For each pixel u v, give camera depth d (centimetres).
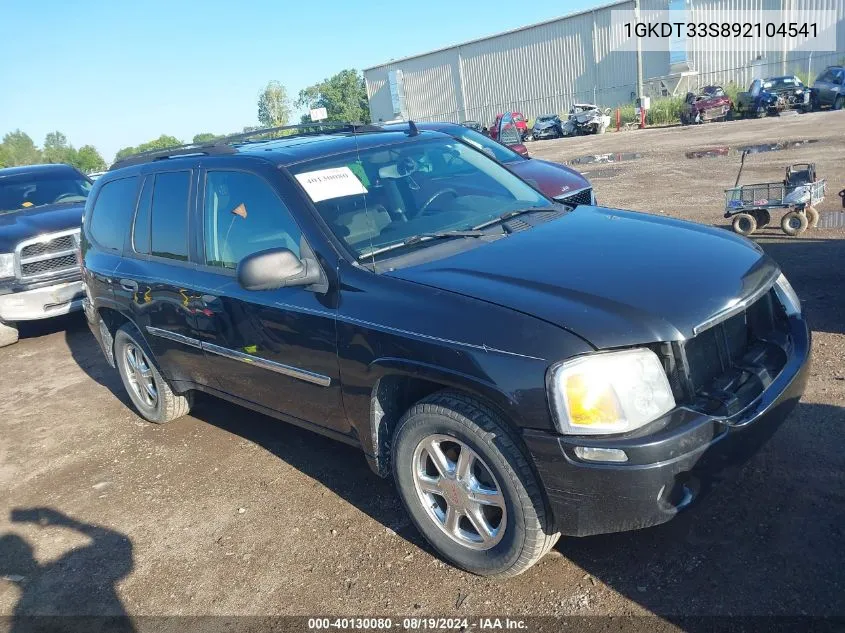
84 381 682
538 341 262
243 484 430
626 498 253
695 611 271
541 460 264
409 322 297
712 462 260
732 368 293
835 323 521
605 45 4169
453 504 306
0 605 350
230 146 439
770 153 1509
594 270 299
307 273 341
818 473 341
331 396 346
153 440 516
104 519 417
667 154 1809
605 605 282
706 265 305
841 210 887
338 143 412
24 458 522
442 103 5272
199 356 436
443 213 379
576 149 2473
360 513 378
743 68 3719
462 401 288
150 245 467
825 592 270
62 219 834
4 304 796
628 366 257
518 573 299
